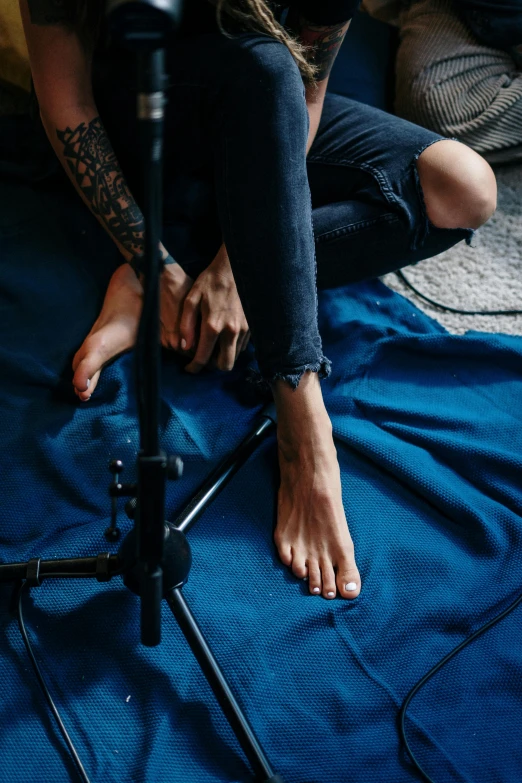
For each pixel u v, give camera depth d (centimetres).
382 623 90
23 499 95
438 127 152
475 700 86
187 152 105
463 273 142
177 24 41
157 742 79
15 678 83
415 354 120
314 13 92
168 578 75
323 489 92
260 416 104
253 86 86
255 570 93
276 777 74
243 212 88
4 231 119
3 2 131
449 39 153
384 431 109
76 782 76
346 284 118
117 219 98
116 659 84
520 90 150
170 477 58
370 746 81
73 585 89
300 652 87
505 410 116
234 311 102
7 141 130
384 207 108
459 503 99
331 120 117
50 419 102
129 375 107
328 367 93
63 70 90
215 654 85
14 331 109
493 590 94
